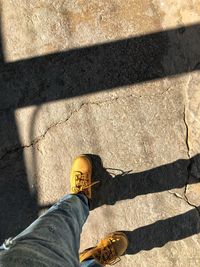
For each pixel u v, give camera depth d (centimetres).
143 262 136
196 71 133
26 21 143
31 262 90
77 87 140
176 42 134
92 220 139
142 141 136
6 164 145
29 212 143
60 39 141
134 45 137
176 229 133
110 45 138
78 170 135
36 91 143
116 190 138
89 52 139
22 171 144
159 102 135
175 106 134
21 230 143
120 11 138
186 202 133
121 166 137
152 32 136
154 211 135
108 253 133
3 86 145
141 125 136
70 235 109
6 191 145
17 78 144
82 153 140
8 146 145
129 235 137
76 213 119
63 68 141
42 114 142
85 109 139
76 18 140
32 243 95
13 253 88
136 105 136
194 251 132
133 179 136
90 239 140
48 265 93
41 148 143
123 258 138
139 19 137
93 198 139
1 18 145
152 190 135
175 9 134
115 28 138
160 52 135
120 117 137
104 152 138
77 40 140
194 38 133
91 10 139
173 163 134
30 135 143
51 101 142
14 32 144
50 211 113
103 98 138
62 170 141
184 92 134
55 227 105
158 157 135
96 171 139
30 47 143
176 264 133
